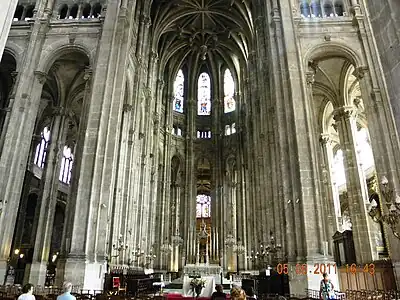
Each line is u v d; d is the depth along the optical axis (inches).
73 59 1051.3
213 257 1633.9
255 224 1375.5
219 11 1663.4
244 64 1765.5
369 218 941.8
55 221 1529.3
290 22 960.9
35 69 945.5
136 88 1206.9
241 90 1804.9
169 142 1754.4
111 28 979.9
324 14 985.5
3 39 324.8
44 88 1204.5
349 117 1076.5
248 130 1566.2
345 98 1096.2
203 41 1847.9
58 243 1509.6
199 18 1723.7
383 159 757.3
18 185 834.8
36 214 1010.7
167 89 1860.2
